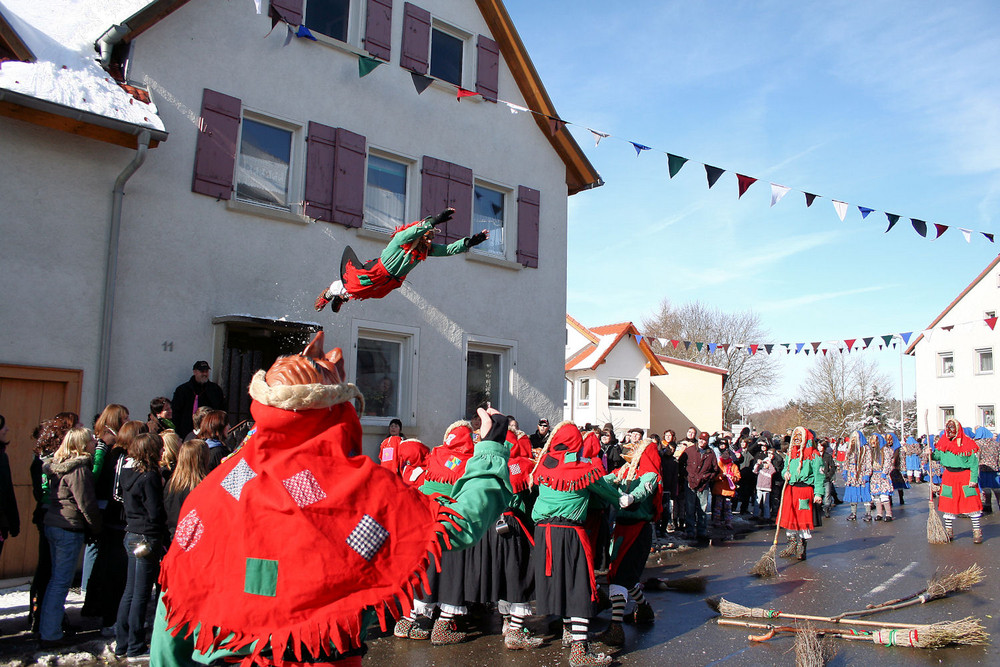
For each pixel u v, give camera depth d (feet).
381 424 35.76
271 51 32.73
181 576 6.16
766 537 42.45
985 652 20.25
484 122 41.11
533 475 19.44
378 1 36.65
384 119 36.63
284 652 6.05
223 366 30.71
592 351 99.50
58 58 26.37
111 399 27.20
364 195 35.45
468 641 20.68
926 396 114.73
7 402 24.94
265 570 5.91
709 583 29.17
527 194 42.80
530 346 42.45
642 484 20.66
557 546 18.71
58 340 25.95
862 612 24.09
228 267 30.71
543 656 19.33
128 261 27.96
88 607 19.58
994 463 54.13
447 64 40.27
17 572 24.99
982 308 106.32
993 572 31.12
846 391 162.91
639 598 22.70
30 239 25.57
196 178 29.84
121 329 27.63
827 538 41.93
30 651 18.25
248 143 32.45
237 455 6.53
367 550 6.03
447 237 38.63
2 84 23.47
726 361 167.43
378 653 19.44
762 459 52.70
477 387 40.78
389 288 11.14
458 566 20.29
